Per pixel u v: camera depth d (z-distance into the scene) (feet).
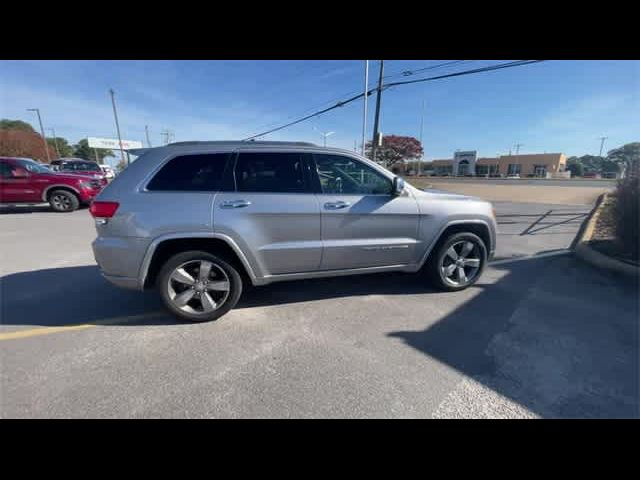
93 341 9.21
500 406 6.79
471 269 13.20
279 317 10.76
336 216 10.73
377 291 13.01
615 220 16.93
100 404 6.77
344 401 6.92
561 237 23.20
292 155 10.56
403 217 11.54
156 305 11.61
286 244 10.44
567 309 11.35
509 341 9.26
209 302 10.27
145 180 9.56
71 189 33.83
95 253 9.64
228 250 10.31
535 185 93.35
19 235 22.91
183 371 7.87
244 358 8.41
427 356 8.53
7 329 9.86
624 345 9.05
